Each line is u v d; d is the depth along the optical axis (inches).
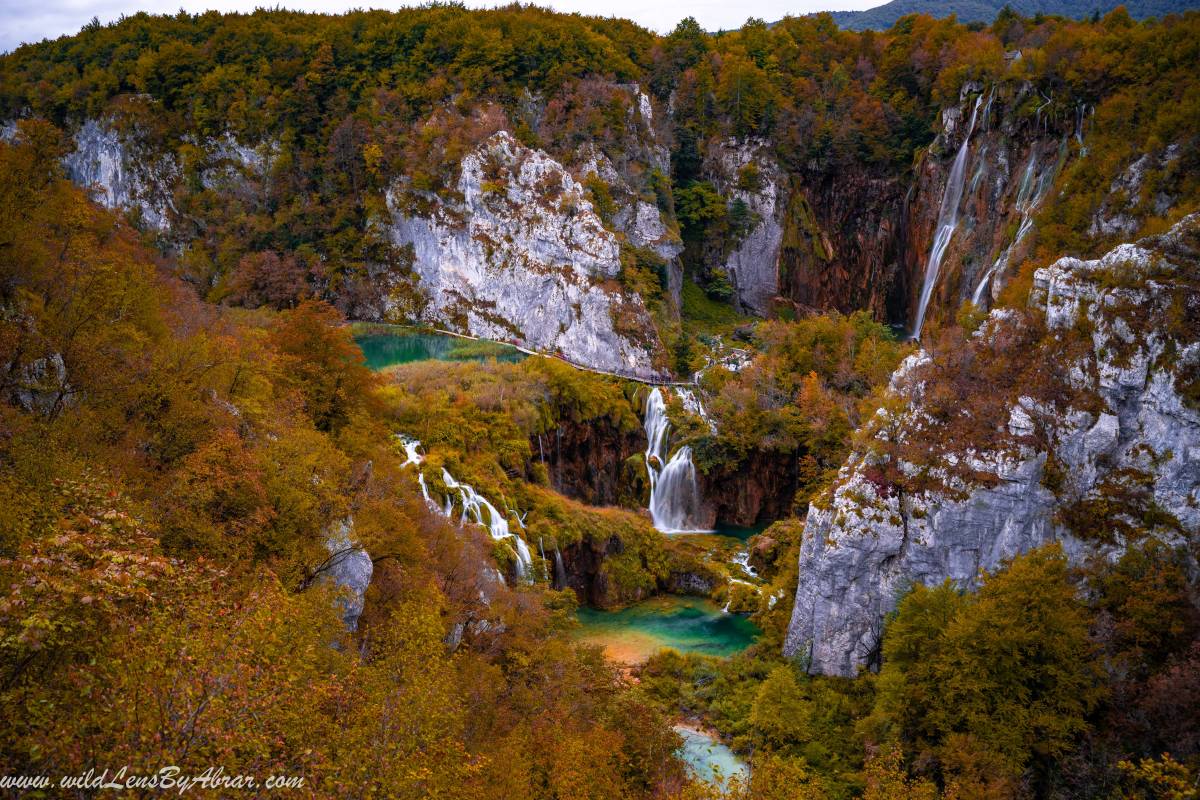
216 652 857.5
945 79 5408.5
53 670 807.1
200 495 1379.2
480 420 3440.0
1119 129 4239.7
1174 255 2285.9
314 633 1192.2
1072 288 2317.9
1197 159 3811.5
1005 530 2222.0
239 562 1350.9
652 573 3134.8
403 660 1269.7
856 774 1913.1
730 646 2679.6
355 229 5940.0
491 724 1649.9
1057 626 1899.6
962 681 1893.5
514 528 2925.7
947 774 1812.3
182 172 6343.5
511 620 2178.9
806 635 2401.6
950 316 4916.3
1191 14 4485.7
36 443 1190.9
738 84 5999.0
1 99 7032.5
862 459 2485.2
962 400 2364.7
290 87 6205.7
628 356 4835.1
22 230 1485.0
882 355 4040.4
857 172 5984.3
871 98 6063.0
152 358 1637.6
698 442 3796.8
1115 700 1875.0
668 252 5398.6
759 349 4635.8
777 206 5954.7
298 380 2273.6
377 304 5812.0
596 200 5339.6
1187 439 2103.8
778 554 3147.1
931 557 2260.1
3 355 1336.1
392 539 1916.8
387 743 1016.2
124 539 911.7
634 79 6077.8
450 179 5570.9
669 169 5964.6
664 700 2292.1
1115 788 1699.1
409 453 3021.7
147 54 6619.1
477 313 5477.4
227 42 6569.9
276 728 907.4
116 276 1685.5
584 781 1440.7
